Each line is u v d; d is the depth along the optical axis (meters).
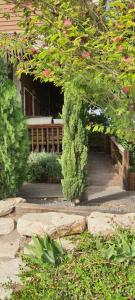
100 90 4.04
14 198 6.18
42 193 8.07
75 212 5.69
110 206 7.60
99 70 3.80
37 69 4.41
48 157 10.05
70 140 7.48
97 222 5.07
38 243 4.33
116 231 4.71
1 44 4.95
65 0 4.05
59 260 4.14
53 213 5.55
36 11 4.48
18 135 6.34
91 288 3.54
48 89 17.98
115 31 3.76
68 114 7.43
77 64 3.79
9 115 6.25
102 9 4.21
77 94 4.31
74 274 3.71
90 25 4.05
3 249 5.18
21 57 4.99
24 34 4.72
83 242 4.40
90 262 3.86
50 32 3.96
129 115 4.07
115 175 10.97
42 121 12.69
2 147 6.27
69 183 7.52
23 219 5.37
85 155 7.54
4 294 4.03
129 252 4.08
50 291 3.53
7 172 6.37
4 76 6.24
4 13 5.00
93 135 15.45
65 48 3.76
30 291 3.59
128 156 9.56
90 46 3.80
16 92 6.29
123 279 3.62
